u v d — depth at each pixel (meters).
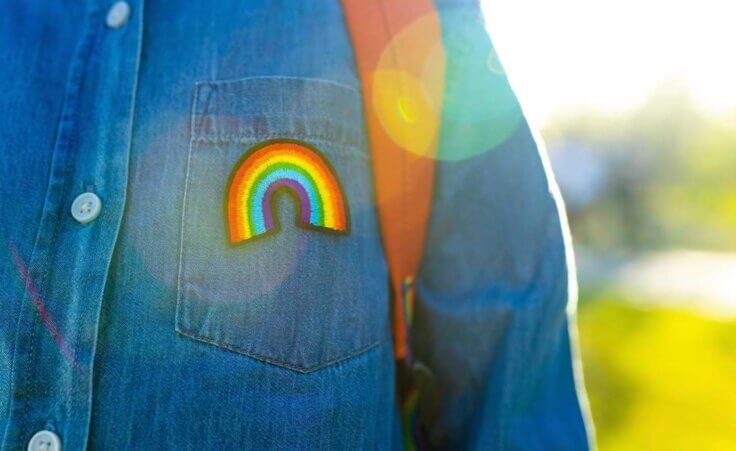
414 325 0.32
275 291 0.26
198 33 0.28
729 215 7.86
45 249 0.25
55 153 0.26
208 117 0.27
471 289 0.31
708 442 1.18
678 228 7.59
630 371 1.62
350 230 0.27
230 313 0.25
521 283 0.31
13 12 0.29
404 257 0.30
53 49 0.28
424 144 0.30
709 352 1.83
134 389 0.25
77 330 0.25
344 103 0.28
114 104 0.27
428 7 0.30
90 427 0.25
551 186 0.32
